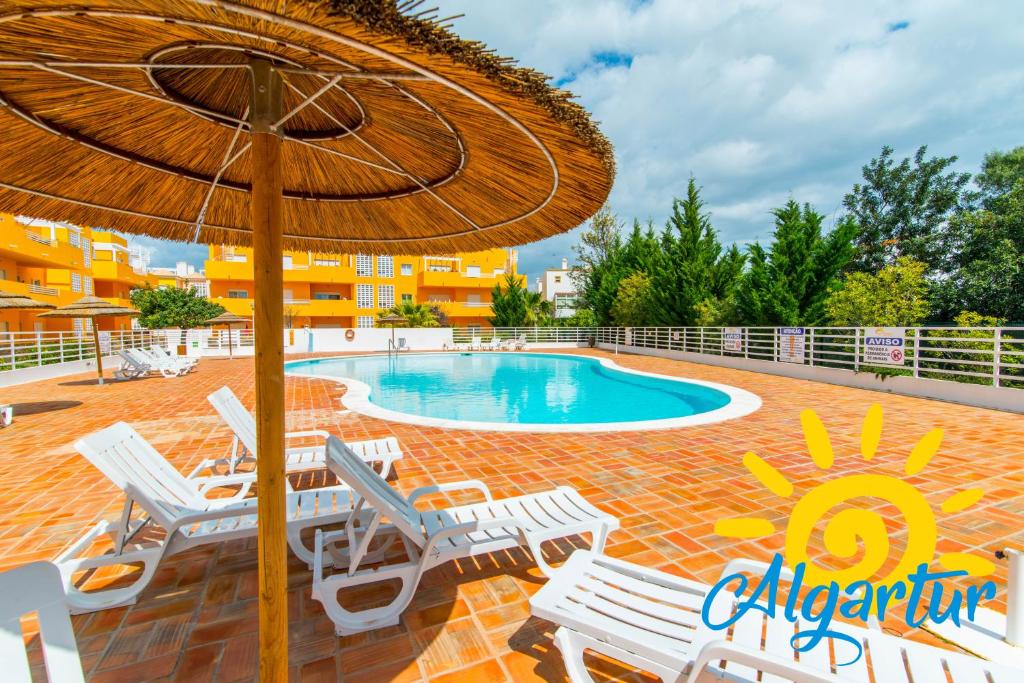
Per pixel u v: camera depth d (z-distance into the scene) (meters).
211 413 8.77
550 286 57.00
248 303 31.56
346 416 8.34
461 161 2.24
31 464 5.50
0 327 19.80
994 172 22.22
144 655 2.33
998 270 16.58
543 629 2.53
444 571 3.13
